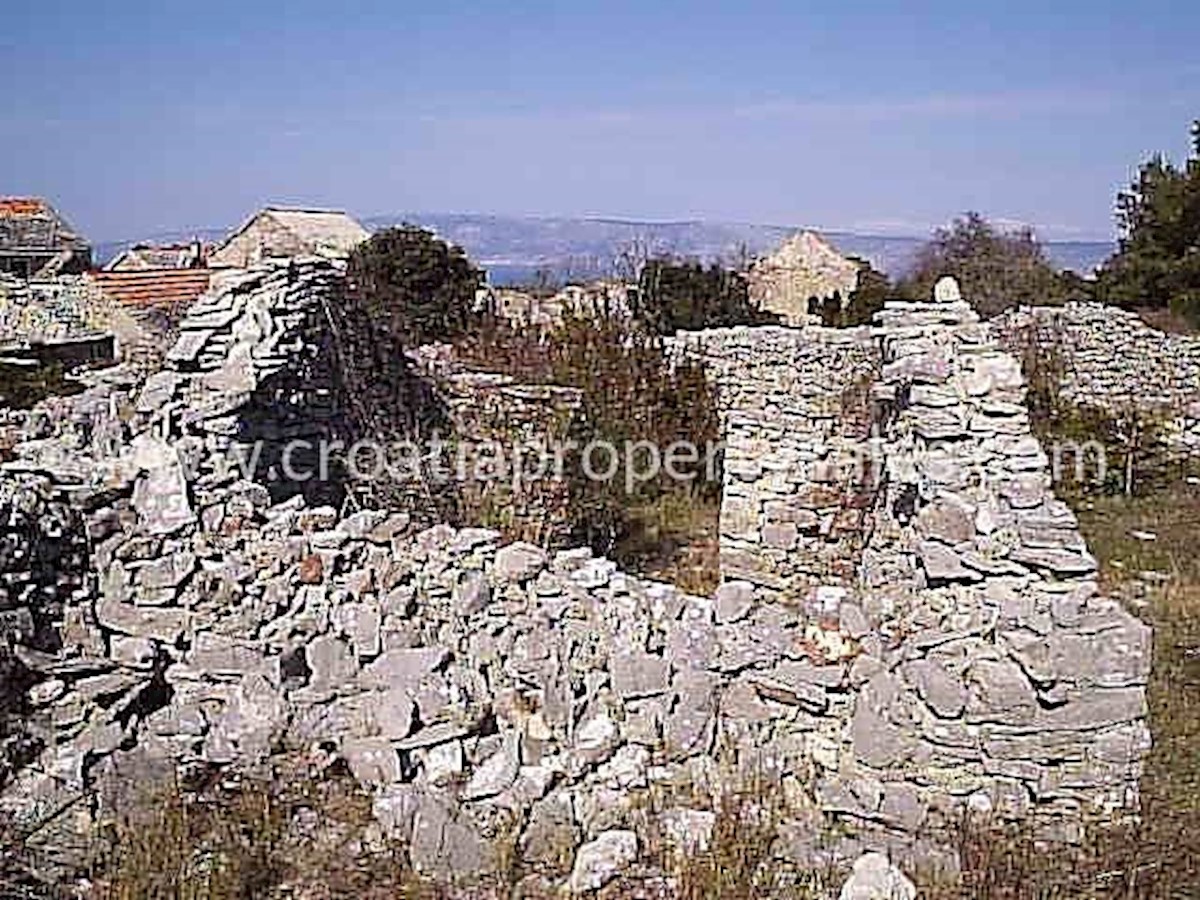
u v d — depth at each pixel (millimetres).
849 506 13656
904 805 5988
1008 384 7801
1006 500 6844
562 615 6969
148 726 6418
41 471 7340
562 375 15703
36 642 6645
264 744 6379
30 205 50688
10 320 27484
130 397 9172
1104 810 6027
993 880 5621
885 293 30266
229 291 9156
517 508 11828
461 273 24969
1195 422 20047
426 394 12938
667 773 6297
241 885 5578
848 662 6527
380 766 6172
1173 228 29031
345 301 11383
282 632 6820
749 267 44219
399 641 6820
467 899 5605
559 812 5992
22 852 5637
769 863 5727
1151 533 15617
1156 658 10617
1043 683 5965
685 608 6984
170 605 6898
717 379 16391
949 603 6762
